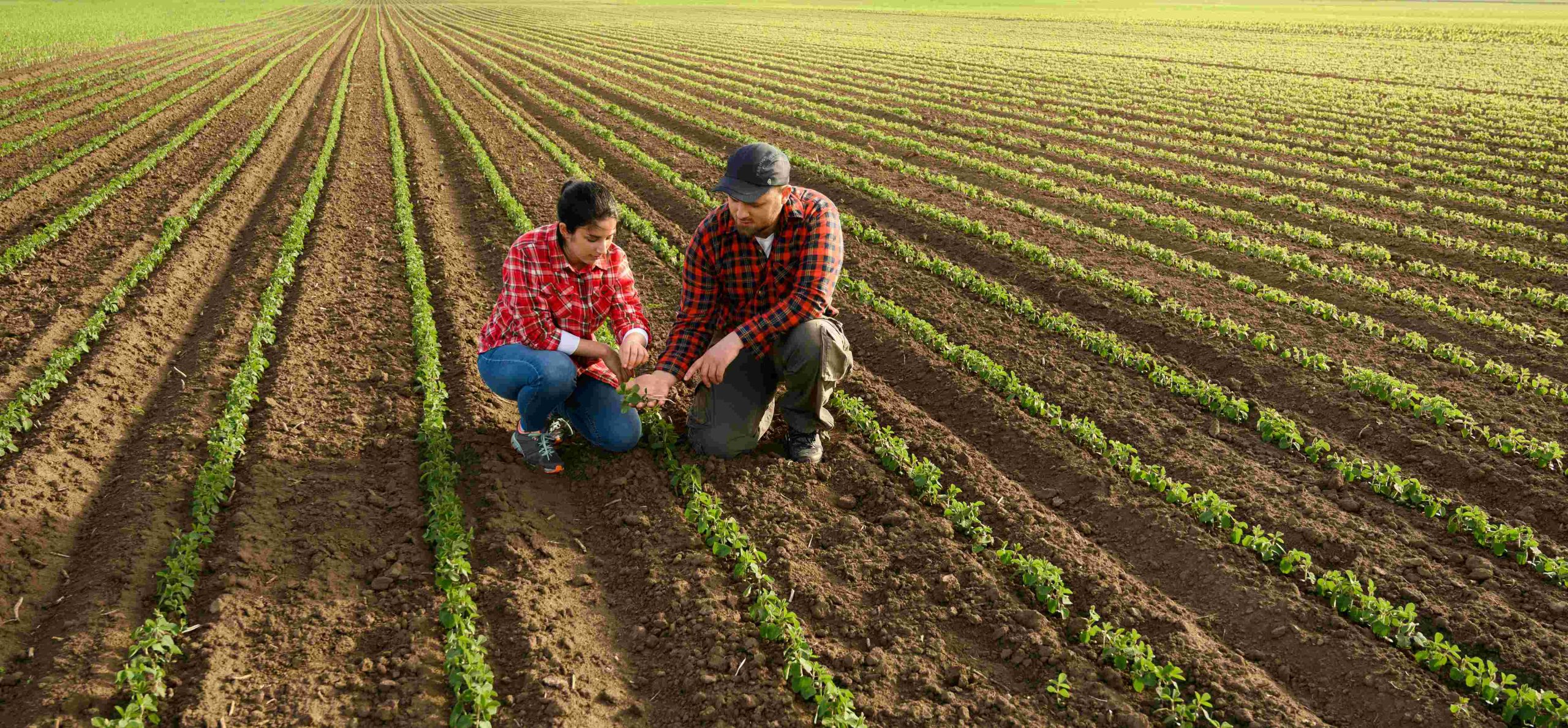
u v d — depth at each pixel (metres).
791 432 5.65
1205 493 5.13
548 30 52.88
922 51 38.44
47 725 3.47
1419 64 32.25
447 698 3.80
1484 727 3.68
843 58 35.72
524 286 4.76
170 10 63.66
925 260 9.65
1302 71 30.25
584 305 4.98
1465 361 7.10
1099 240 10.54
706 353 4.79
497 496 5.10
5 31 38.41
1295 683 4.02
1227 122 19.62
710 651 4.06
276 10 74.50
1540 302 8.51
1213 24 56.59
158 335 7.55
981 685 3.94
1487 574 4.66
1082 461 5.72
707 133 18.16
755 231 4.67
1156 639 4.22
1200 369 7.27
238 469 5.35
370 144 16.11
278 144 16.05
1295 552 4.64
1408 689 3.90
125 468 5.44
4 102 21.52
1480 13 70.25
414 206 12.10
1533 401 6.52
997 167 14.23
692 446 5.65
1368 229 11.11
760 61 34.06
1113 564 4.80
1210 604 4.54
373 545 4.75
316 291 8.48
